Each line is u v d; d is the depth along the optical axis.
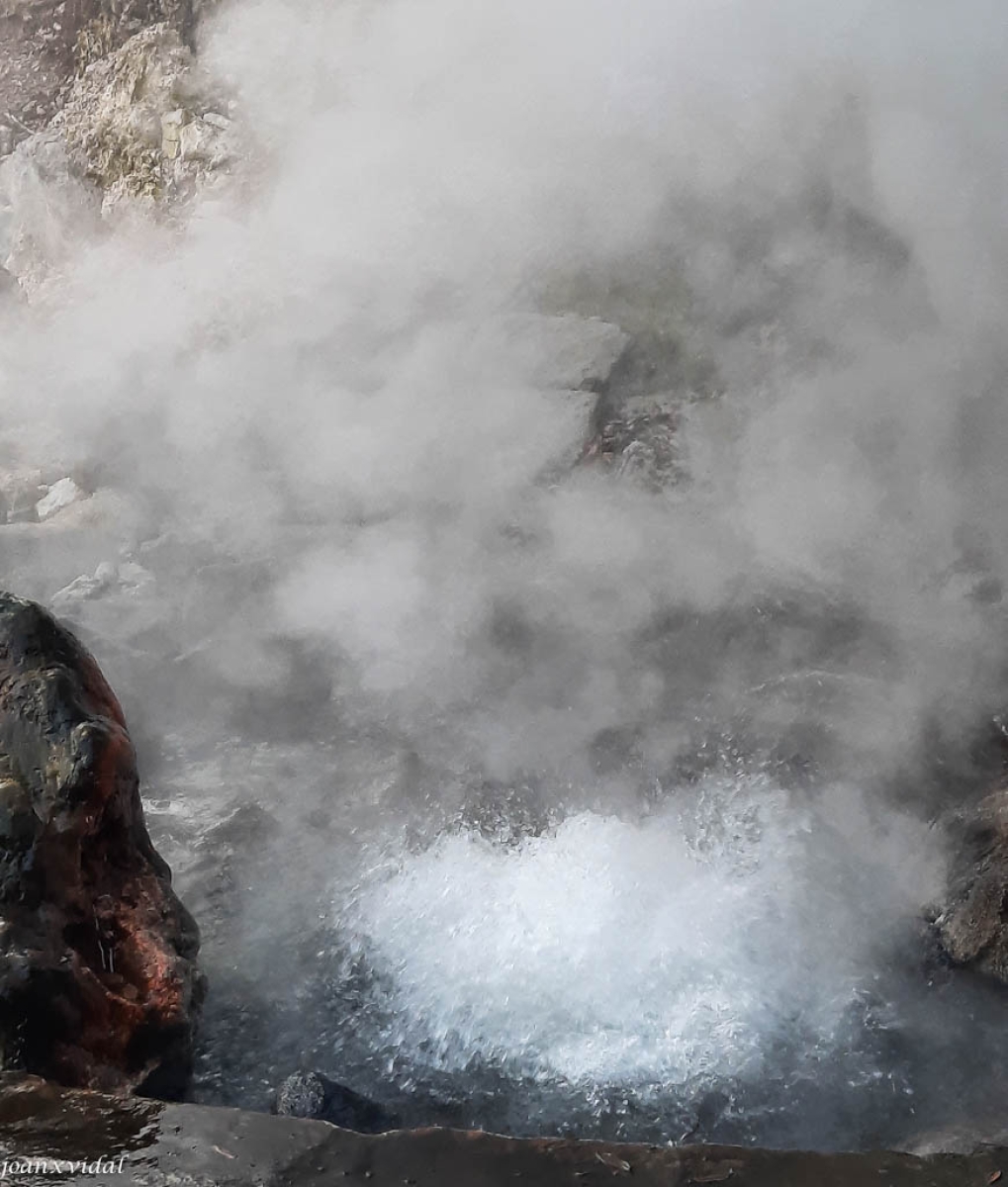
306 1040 3.37
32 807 2.89
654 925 3.76
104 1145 2.29
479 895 3.93
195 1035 3.14
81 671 3.11
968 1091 3.16
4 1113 2.38
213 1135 2.32
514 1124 3.09
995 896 3.56
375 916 3.88
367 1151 2.28
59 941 2.82
